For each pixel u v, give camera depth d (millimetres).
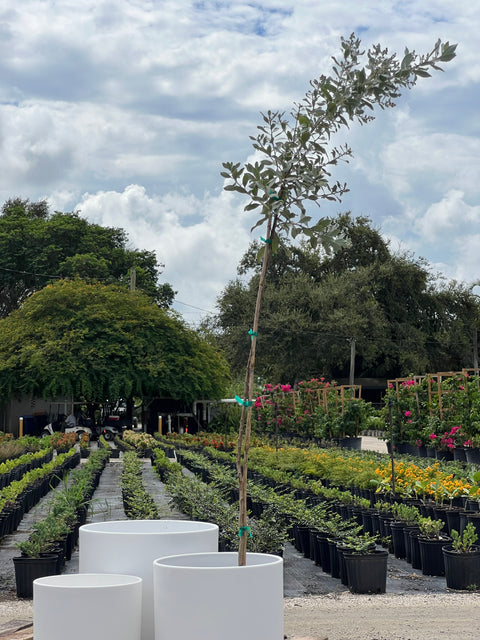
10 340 35781
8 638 4711
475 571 7605
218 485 13734
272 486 14031
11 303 52281
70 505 10133
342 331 45344
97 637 3369
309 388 29625
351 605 6836
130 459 19109
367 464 14078
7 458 20484
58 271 48031
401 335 48531
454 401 18891
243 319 50344
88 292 37531
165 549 4016
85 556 4070
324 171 3881
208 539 4152
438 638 5527
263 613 3410
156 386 36219
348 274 49062
